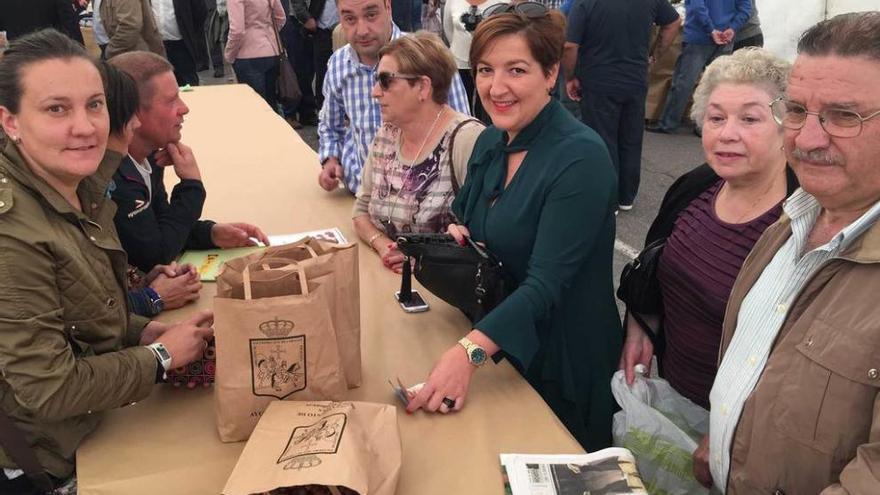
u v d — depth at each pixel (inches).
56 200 51.1
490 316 60.8
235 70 242.4
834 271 41.9
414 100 80.7
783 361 43.7
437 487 50.2
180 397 60.1
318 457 43.8
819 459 41.5
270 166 128.8
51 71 48.5
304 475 42.6
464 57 209.0
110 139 60.1
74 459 53.9
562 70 186.7
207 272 84.3
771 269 48.9
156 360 55.2
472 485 50.4
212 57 344.2
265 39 236.2
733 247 60.9
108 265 56.6
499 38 62.1
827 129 38.6
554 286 61.2
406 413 58.2
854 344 39.3
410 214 85.7
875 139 37.8
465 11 206.4
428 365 65.1
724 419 49.7
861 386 39.0
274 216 104.7
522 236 65.6
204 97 185.2
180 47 261.4
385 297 78.3
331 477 42.3
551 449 54.4
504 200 67.1
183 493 49.3
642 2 163.9
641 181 209.3
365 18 106.1
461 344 60.2
